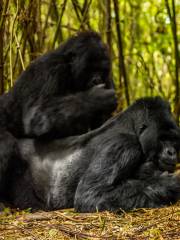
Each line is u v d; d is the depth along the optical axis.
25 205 15.28
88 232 11.28
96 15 28.17
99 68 17.33
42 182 14.91
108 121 14.53
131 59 27.25
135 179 13.42
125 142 13.23
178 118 21.92
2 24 18.45
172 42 26.31
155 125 13.32
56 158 14.70
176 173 13.90
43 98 16.25
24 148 15.61
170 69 27.62
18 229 11.77
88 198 13.05
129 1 27.20
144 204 12.77
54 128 15.83
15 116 16.42
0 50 18.88
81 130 16.30
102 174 13.11
